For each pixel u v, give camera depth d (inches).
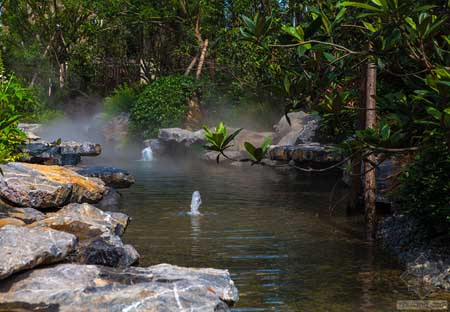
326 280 273.4
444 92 198.4
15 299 213.3
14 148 458.6
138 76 1574.8
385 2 197.2
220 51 1074.7
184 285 224.5
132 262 282.4
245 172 740.0
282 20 743.1
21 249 239.0
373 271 289.0
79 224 309.0
